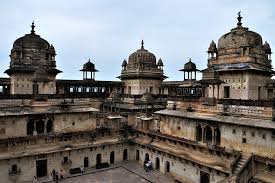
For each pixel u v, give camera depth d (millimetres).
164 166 41688
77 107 46938
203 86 41906
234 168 30734
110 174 41469
